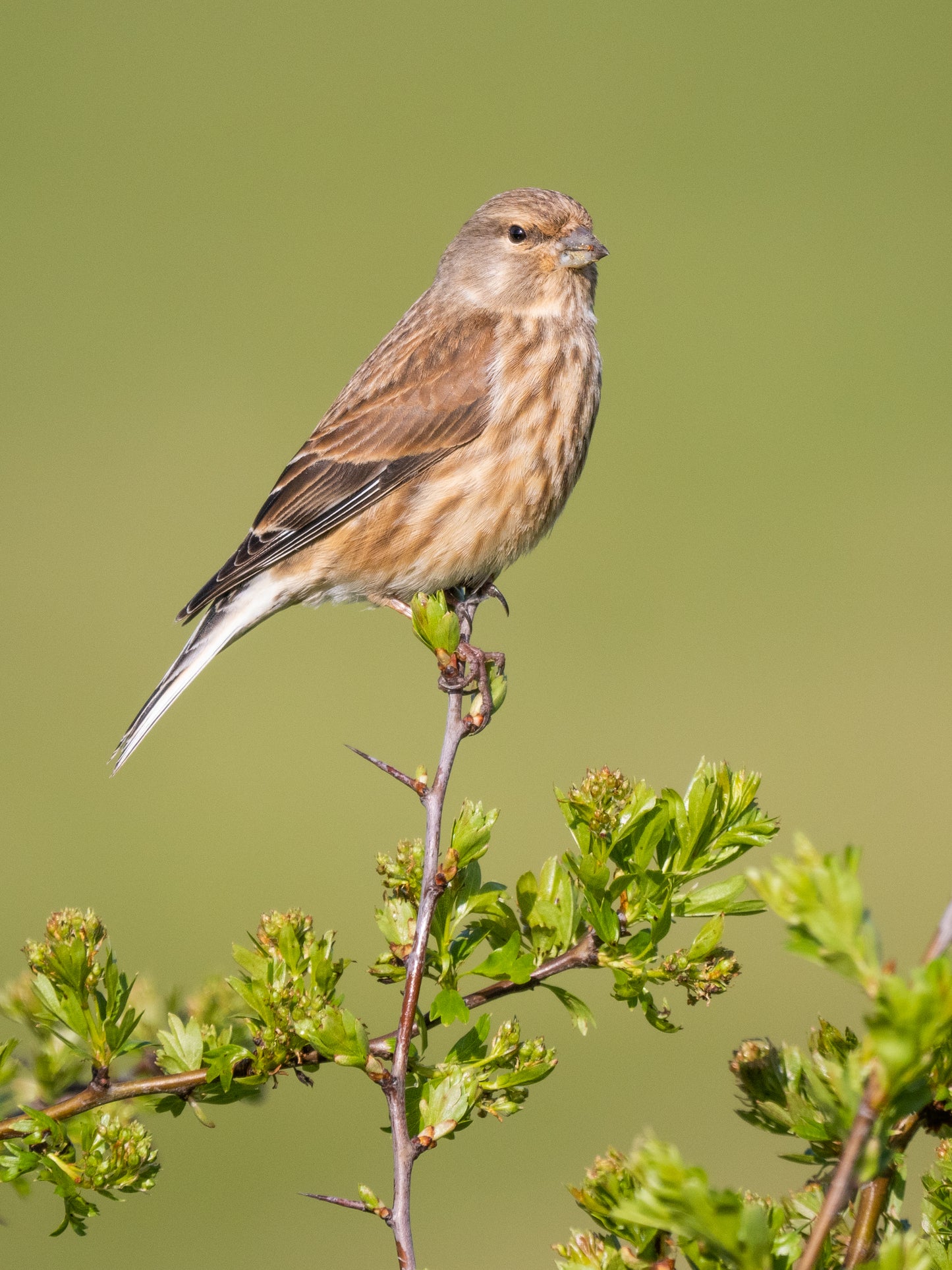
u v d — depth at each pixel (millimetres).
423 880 5332
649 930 5445
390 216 37969
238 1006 6047
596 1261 4586
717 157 39875
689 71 44531
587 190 38500
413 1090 5211
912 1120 4625
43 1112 5359
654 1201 3646
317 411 29734
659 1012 5418
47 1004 5500
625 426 29031
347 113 42594
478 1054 5328
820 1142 4785
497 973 5418
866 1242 4297
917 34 45406
